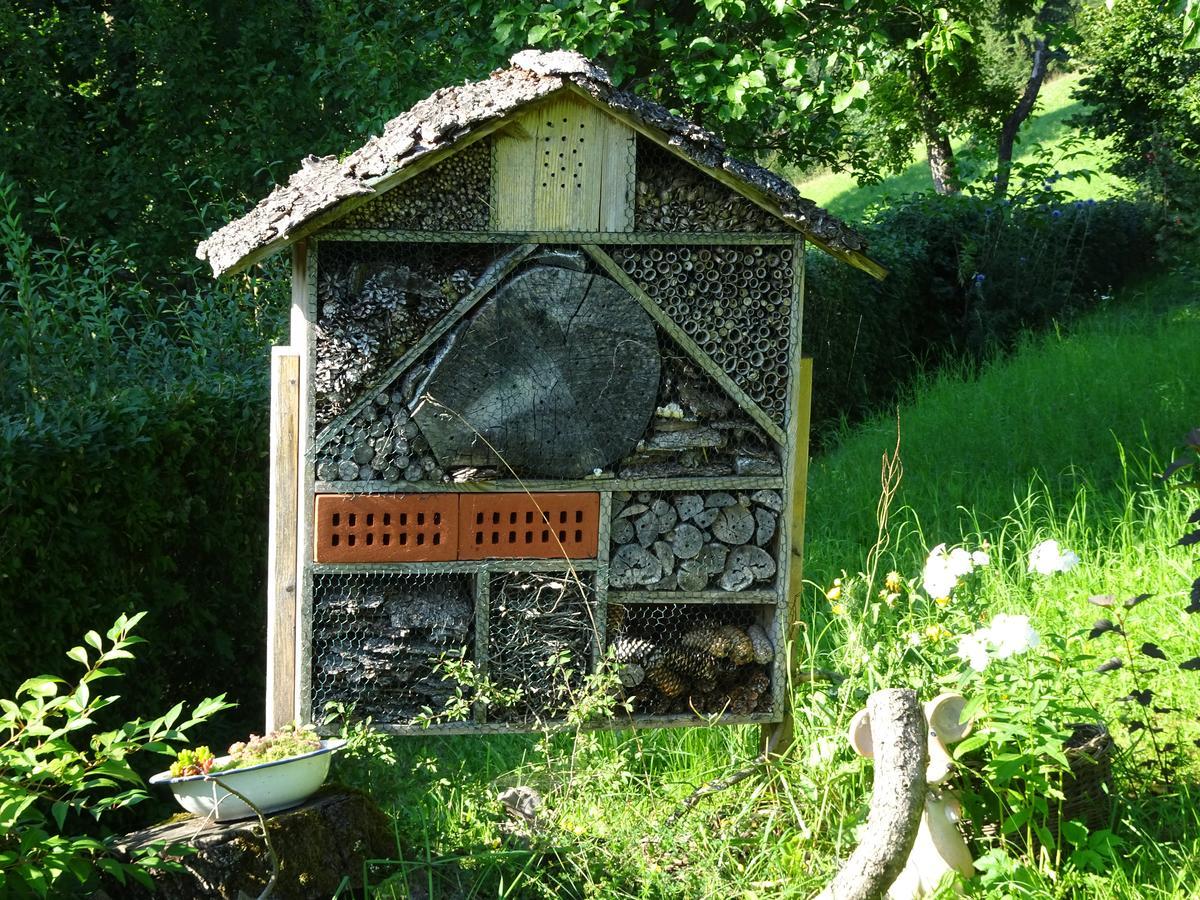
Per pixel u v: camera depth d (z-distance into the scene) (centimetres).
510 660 555
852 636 568
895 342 1197
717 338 552
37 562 567
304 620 547
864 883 508
